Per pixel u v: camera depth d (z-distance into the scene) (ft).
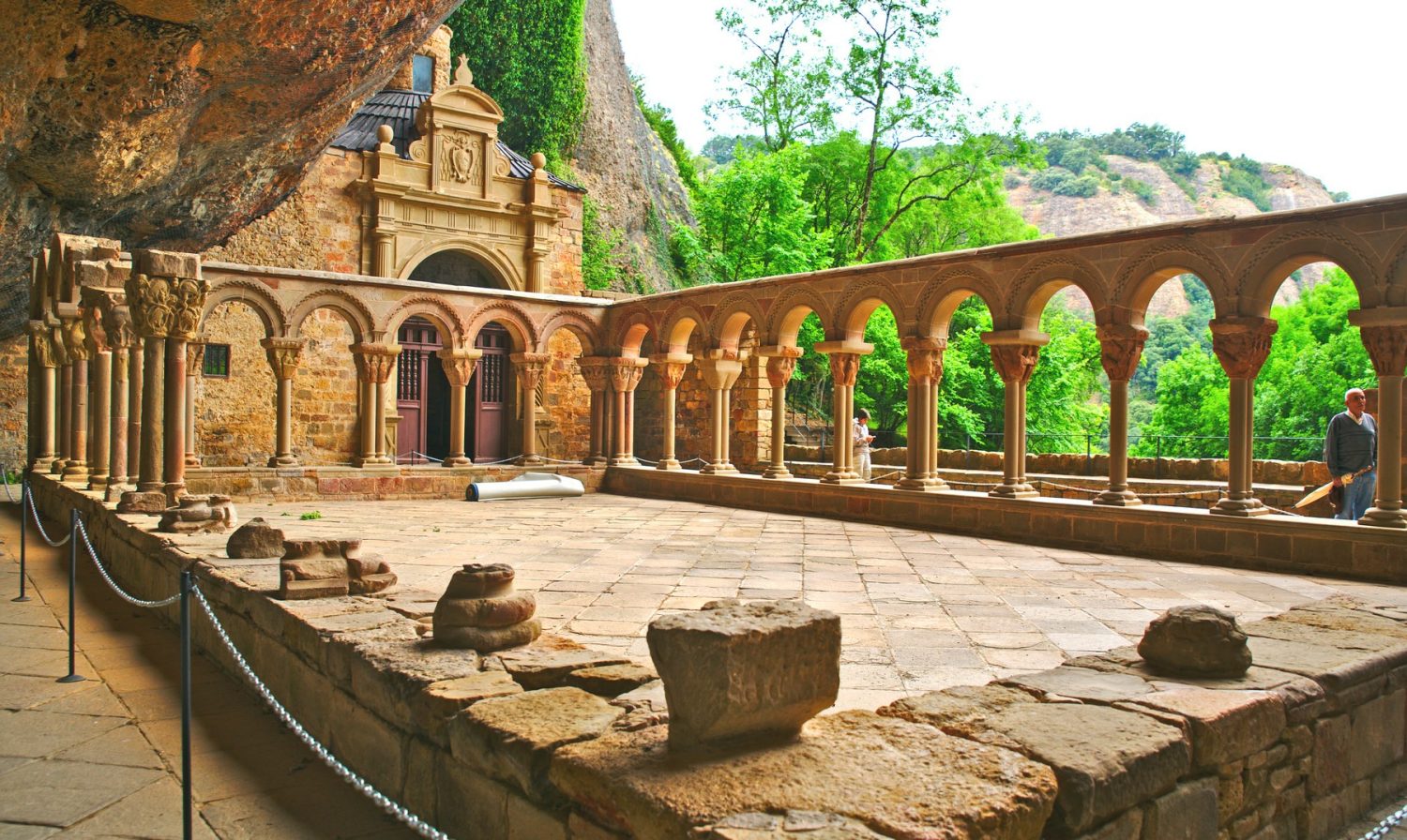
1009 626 19.04
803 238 98.07
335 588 17.19
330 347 71.31
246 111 35.09
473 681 11.70
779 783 7.90
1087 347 119.03
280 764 14.01
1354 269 27.20
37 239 39.01
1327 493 31.12
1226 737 10.32
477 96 75.66
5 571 31.07
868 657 16.40
